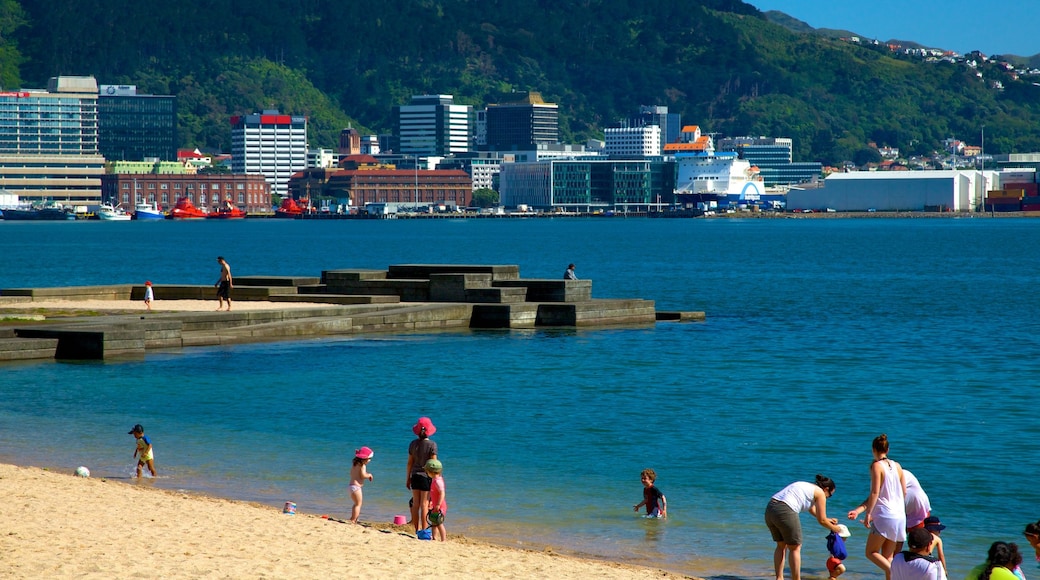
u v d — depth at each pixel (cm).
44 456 5494
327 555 3403
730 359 9294
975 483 5116
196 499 4375
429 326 11162
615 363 8956
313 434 6100
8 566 3098
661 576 3569
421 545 3653
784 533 3591
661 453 5678
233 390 7500
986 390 7781
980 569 2986
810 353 9788
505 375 8262
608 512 4575
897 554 3180
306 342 10019
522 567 3459
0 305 11600
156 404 6962
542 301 12106
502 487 4969
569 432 6197
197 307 11350
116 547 3366
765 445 5891
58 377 7969
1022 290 18200
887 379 8262
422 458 3966
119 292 12638
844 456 5641
